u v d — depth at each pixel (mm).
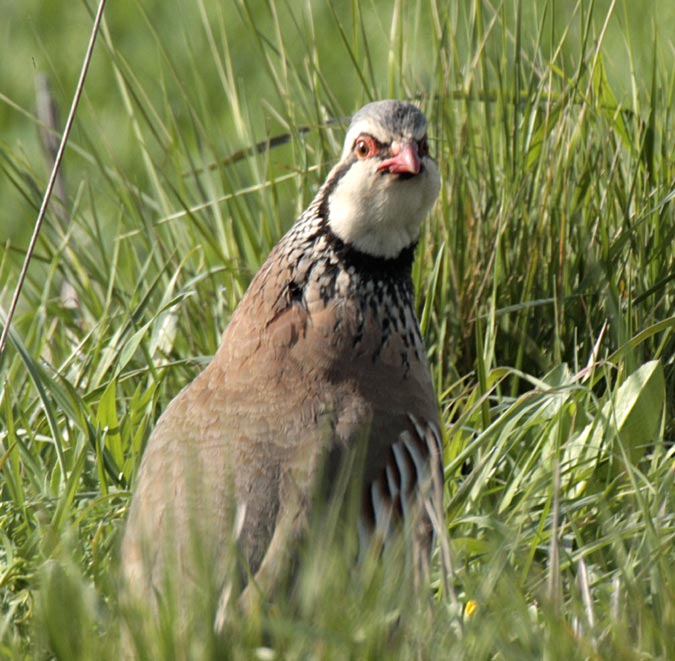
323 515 7629
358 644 6484
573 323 10648
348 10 20359
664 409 9438
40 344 11102
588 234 10734
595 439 9289
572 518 8375
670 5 16641
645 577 7910
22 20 23625
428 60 13219
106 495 8844
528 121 11039
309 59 12125
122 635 6734
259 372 8406
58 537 8656
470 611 7570
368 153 8719
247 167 14148
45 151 13789
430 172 8875
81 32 22828
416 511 7605
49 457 10148
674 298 10641
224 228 11898
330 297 8641
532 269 10734
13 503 9227
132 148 18062
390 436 8305
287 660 6434
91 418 9672
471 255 10906
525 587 7949
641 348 10297
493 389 10023
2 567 8680
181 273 11953
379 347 8648
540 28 11266
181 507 7535
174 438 8188
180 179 12492
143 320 11547
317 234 8734
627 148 11180
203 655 6355
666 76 12820
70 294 12961
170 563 6816
